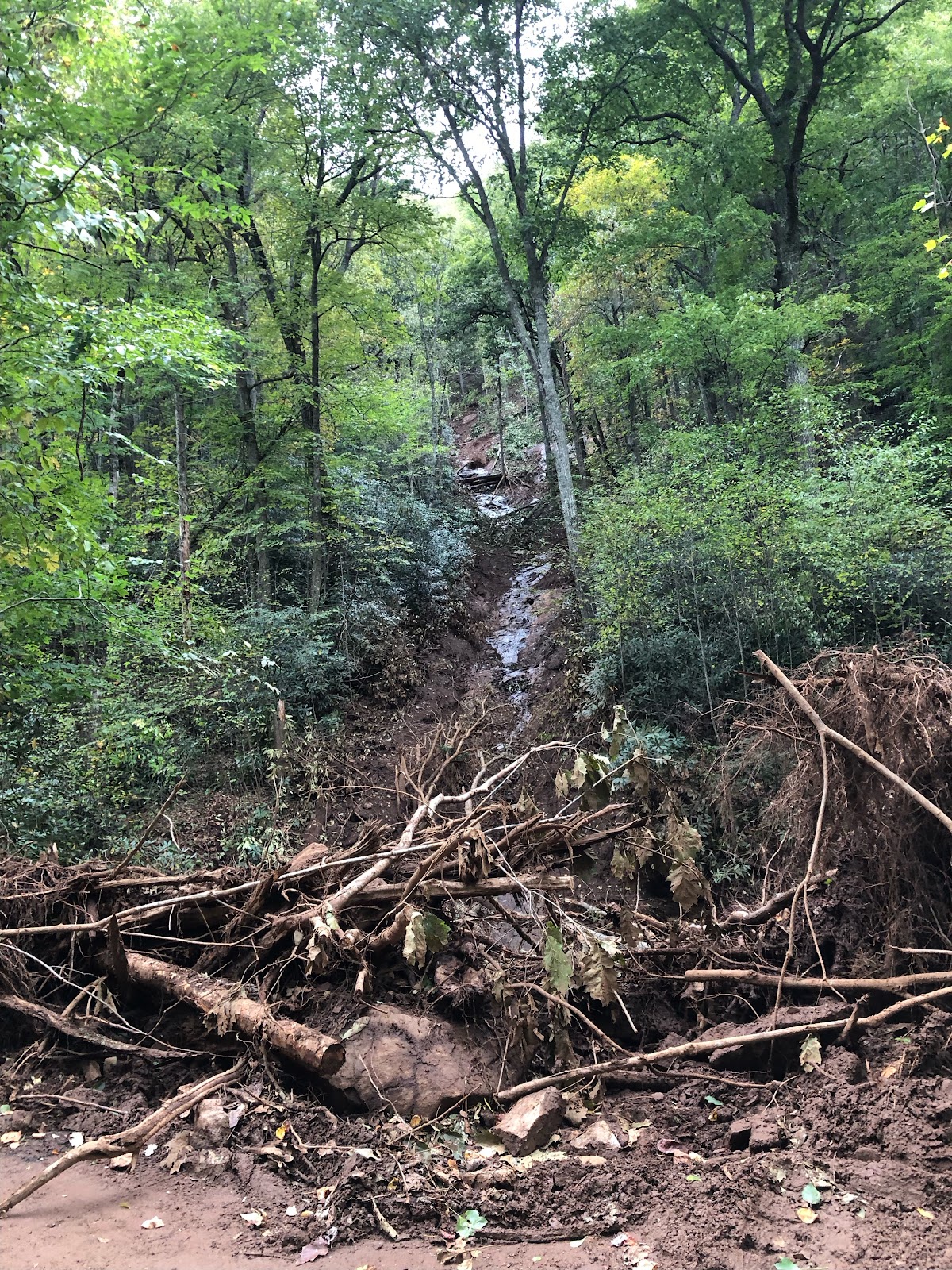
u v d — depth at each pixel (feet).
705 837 24.76
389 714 45.37
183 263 46.93
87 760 29.99
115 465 40.55
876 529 30.09
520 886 15.97
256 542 49.14
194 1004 14.87
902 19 64.34
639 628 35.70
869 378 66.59
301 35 47.11
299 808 33.96
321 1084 13.44
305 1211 10.56
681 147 64.54
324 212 49.55
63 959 17.21
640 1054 15.20
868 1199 10.27
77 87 26.68
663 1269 9.09
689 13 54.44
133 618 25.68
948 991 13.02
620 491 42.47
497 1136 12.62
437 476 86.12
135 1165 11.66
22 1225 10.09
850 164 74.69
